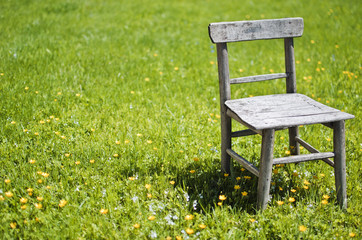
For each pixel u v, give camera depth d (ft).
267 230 7.25
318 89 14.43
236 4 31.91
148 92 13.89
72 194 7.98
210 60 18.10
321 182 8.93
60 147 9.75
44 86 13.15
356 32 22.34
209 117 12.16
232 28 8.35
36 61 15.42
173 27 24.04
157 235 7.07
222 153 9.09
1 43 17.42
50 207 7.65
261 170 7.57
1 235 6.81
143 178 8.82
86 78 14.43
